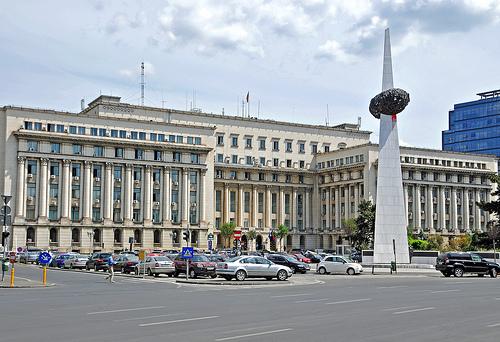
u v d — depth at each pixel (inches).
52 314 880.3
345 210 5428.2
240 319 826.8
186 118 5182.1
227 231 5024.6
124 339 647.1
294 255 3395.7
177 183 4810.5
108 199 4527.6
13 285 1545.3
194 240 4849.9
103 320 808.9
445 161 5531.5
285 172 5644.7
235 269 1878.7
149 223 4653.1
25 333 688.4
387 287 1573.6
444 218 5428.2
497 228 3191.4
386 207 2593.5
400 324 784.9
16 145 4254.4
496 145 7426.2
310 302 1098.1
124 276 2167.8
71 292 1359.5
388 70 2583.7
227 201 5383.9
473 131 7701.8
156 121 4835.1
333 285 1681.8
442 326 768.9
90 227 4441.4
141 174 4685.0
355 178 5334.6
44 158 4323.3
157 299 1156.5
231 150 5438.0
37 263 3366.1
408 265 2596.0
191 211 4854.8
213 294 1302.9
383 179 2593.5
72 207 4424.2
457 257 2288.4
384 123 2613.2
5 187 4197.8
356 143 6008.9
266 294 1307.8
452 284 1720.0
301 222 5728.3
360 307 1005.2
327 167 5674.2
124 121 4635.8
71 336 666.8
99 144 4512.8
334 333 700.7
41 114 4352.9
